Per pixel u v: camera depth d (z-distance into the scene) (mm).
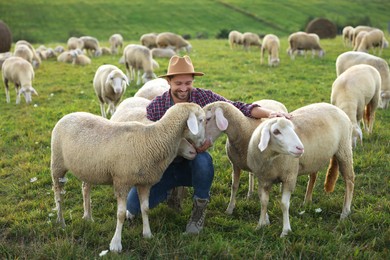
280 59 17234
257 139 3998
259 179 4285
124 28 37750
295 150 3639
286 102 9594
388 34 27672
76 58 17406
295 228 4270
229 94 10312
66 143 4109
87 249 3936
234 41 21812
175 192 4734
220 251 3779
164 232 4273
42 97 11078
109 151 3906
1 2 44500
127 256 3797
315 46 17188
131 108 4945
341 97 6852
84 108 9734
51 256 3832
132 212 4504
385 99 8883
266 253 3764
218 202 4957
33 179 5707
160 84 5973
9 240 4293
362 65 7398
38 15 41062
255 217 4672
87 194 4555
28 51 15656
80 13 42219
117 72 8875
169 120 3936
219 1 46562
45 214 4766
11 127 8281
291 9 43594
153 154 3916
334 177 4898
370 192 5176
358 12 42719
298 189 5316
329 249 3840
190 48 21062
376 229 4215
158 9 43969
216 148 6691
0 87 12906
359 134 6301
